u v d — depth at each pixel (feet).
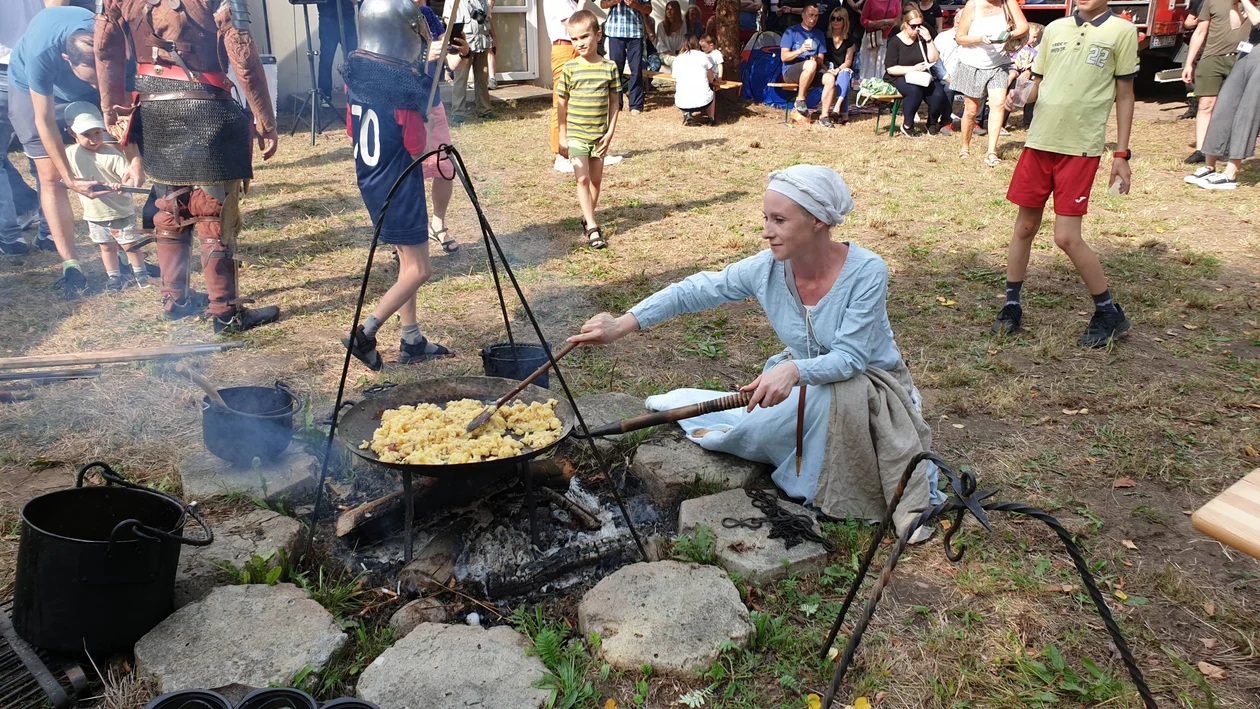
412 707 7.75
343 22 34.63
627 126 39.88
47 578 7.95
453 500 10.85
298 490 11.31
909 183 29.35
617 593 9.22
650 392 14.37
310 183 28.45
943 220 25.00
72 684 8.02
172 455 12.14
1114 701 8.13
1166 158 31.53
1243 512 6.07
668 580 9.41
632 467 12.26
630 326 10.43
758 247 22.63
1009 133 37.76
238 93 17.04
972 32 31.27
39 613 8.08
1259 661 8.71
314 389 14.43
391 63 13.19
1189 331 17.25
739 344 16.88
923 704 8.21
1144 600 9.55
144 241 18.60
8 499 10.99
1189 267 20.66
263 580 9.44
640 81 42.50
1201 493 11.73
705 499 11.01
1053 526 6.06
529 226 24.59
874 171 30.91
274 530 10.16
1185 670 8.48
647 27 46.57
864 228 24.50
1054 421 13.75
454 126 38.45
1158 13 35.29
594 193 23.22
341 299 18.71
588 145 21.91
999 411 13.98
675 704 8.13
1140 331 17.28
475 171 30.89
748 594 9.58
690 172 31.19
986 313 18.21
